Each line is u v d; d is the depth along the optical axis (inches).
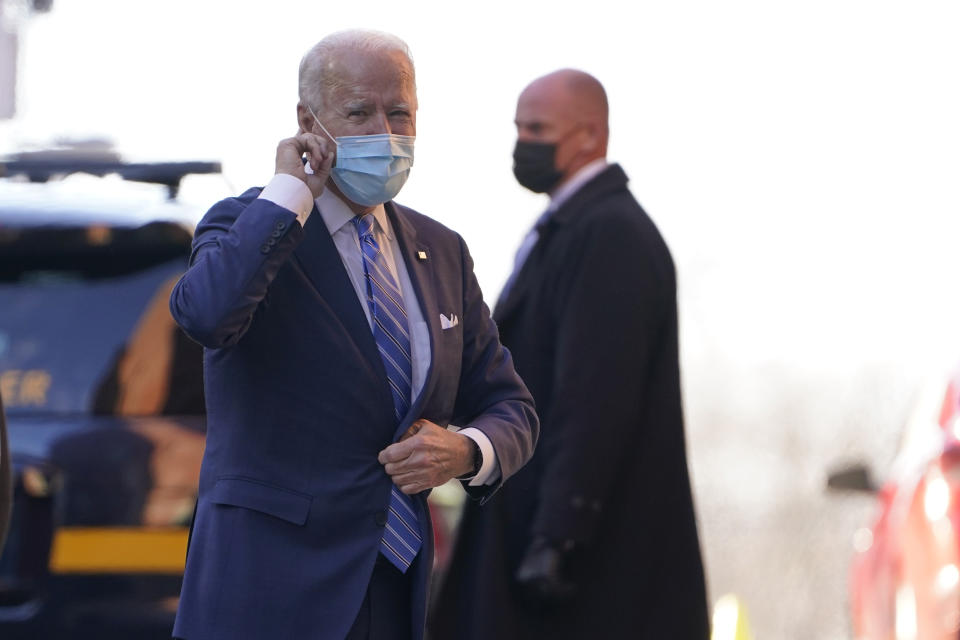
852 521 1875.0
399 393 370.6
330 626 355.9
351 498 360.5
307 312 363.3
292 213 349.7
